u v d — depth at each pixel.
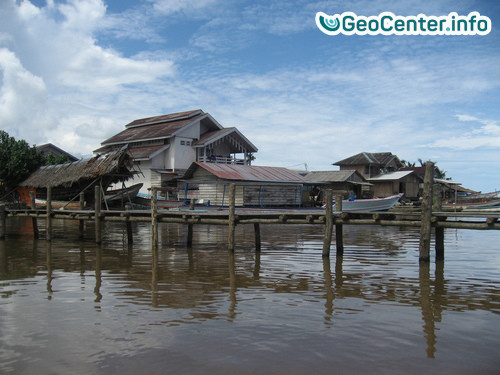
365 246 16.67
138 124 46.28
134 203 31.27
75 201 30.67
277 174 36.28
